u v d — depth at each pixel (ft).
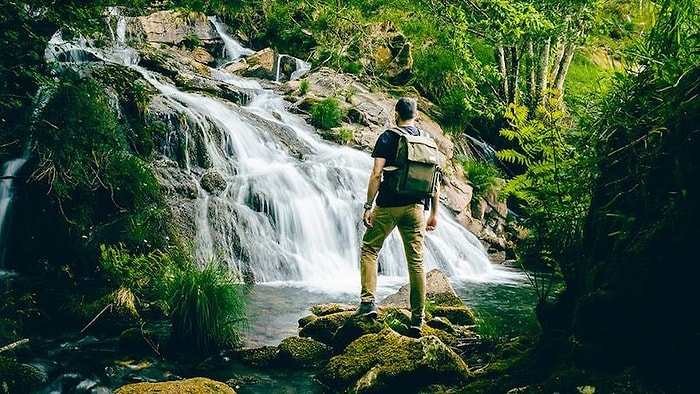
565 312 13.30
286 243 31.65
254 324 20.68
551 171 14.74
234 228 30.17
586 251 12.94
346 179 36.78
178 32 55.47
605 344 10.81
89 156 25.39
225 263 28.78
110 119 25.48
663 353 9.85
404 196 16.47
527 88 51.70
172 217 28.60
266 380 15.66
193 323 17.44
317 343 17.40
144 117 31.22
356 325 16.84
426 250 35.14
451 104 51.60
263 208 32.19
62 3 23.84
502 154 16.05
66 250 27.04
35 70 23.31
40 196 27.86
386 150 16.47
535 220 14.84
